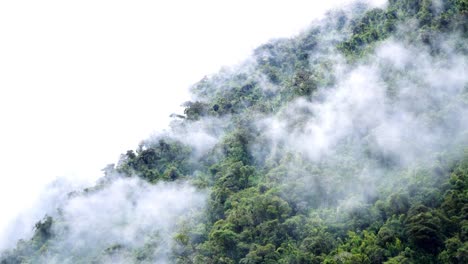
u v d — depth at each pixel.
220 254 51.50
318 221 49.03
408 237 42.22
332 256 43.91
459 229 40.78
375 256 41.44
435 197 44.59
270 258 47.09
